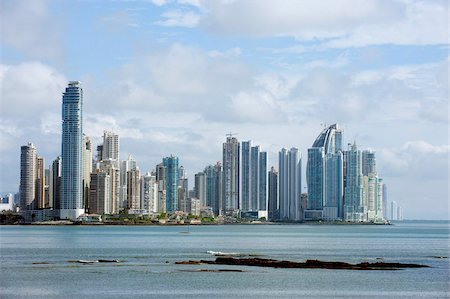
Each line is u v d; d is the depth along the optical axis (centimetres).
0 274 17900
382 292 15050
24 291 14988
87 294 14600
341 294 14762
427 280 16875
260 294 14675
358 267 19300
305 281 16512
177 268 19150
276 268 19138
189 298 14150
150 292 14850
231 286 15688
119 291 14962
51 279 16838
